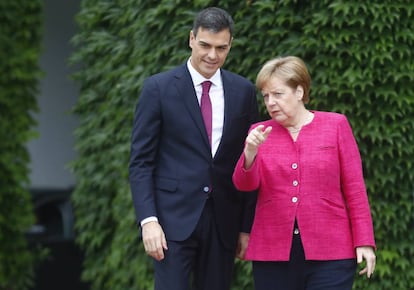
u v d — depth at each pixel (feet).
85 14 80.79
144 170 51.42
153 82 51.98
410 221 61.26
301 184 47.19
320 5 59.88
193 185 51.24
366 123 60.13
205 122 51.70
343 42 59.52
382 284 60.80
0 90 88.89
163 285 51.31
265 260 47.78
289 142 47.91
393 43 59.31
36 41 91.81
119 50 74.33
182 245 51.29
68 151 120.47
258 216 48.37
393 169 60.39
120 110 74.18
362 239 46.57
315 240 46.80
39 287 95.14
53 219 104.83
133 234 72.43
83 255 97.45
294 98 47.32
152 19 68.28
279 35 61.57
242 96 52.47
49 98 119.55
